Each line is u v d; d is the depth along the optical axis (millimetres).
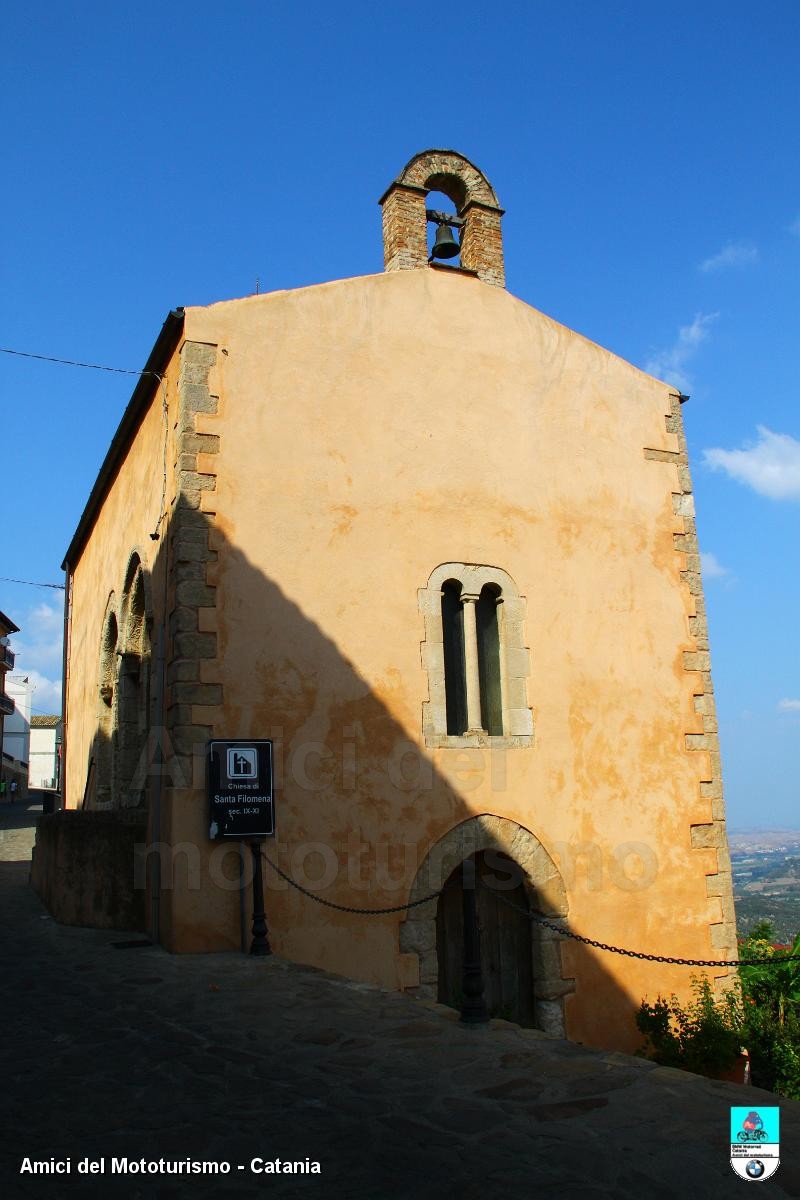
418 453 11648
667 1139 4367
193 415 10406
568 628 12141
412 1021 6527
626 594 12695
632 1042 11203
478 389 12281
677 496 13539
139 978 8039
